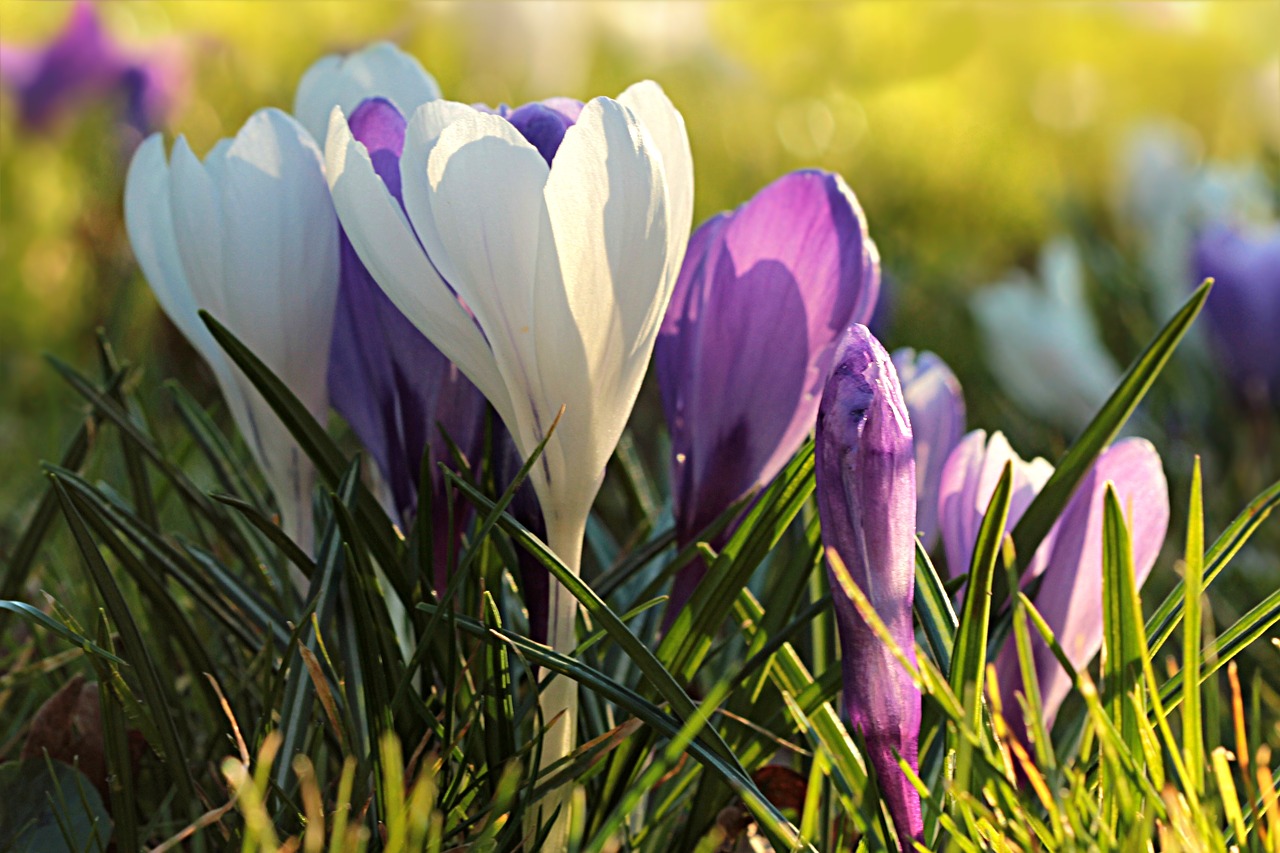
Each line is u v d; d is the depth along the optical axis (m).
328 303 0.39
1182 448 0.69
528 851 0.38
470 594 0.40
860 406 0.35
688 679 0.39
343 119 0.36
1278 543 0.59
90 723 0.42
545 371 0.36
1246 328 0.58
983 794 0.38
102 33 0.96
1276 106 1.38
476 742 0.38
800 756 0.41
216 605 0.42
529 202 0.36
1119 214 0.88
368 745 0.38
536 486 0.37
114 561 0.48
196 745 0.43
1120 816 0.37
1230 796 0.36
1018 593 0.36
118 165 0.89
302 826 0.37
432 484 0.40
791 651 0.39
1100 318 0.87
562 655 0.37
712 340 0.39
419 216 0.36
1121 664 0.37
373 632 0.38
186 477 0.44
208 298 0.39
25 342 0.85
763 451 0.39
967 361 0.91
